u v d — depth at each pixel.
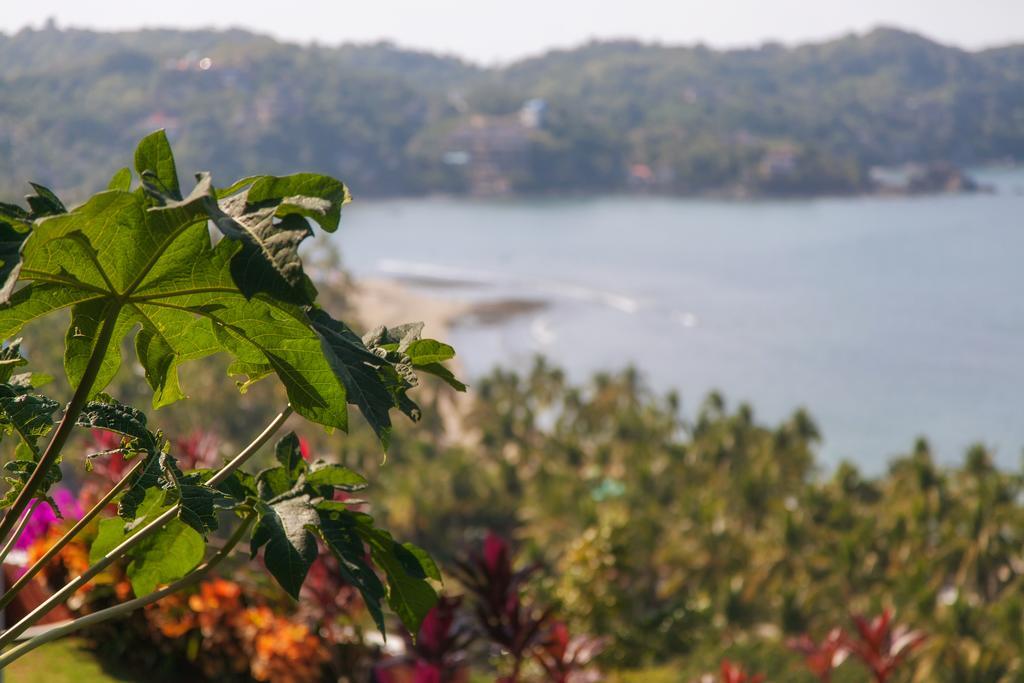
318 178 1.53
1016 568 52.91
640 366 127.38
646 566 48.69
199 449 5.41
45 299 1.63
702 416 75.44
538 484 55.81
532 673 5.66
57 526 5.59
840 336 146.38
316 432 50.25
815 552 50.47
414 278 180.12
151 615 5.56
